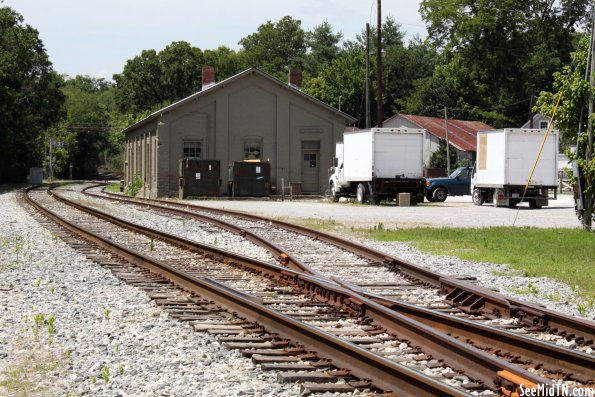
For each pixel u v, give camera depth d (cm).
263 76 6419
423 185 4966
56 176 14638
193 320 1169
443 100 10912
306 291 1418
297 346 980
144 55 13212
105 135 16375
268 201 5547
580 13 10162
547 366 895
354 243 2105
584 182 2805
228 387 824
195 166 5828
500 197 4691
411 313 1195
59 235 2494
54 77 11638
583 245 2288
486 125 10169
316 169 6588
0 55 8844
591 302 1391
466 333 1060
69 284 1522
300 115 6525
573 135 2839
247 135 6425
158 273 1645
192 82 13250
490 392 786
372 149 4897
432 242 2397
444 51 10394
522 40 10175
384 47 14275
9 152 9394
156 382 842
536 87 10300
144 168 6881
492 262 1950
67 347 1009
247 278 1623
